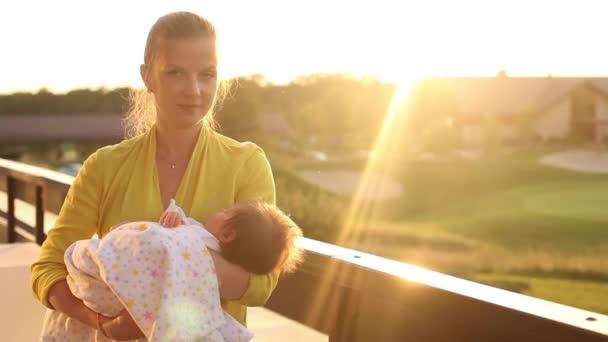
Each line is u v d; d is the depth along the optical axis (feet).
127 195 6.33
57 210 16.75
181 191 6.30
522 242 81.87
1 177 22.81
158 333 5.36
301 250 7.72
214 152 6.43
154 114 6.93
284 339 10.11
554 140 136.36
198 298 5.58
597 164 122.01
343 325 7.34
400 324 6.57
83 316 5.96
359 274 6.95
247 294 5.98
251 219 5.87
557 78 140.15
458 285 6.10
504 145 135.74
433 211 101.50
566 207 97.96
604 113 137.69
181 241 5.63
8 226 21.67
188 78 6.08
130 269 5.52
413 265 6.97
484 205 103.65
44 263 6.37
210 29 6.16
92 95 103.55
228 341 5.87
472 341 5.79
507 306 5.40
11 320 12.85
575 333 4.88
